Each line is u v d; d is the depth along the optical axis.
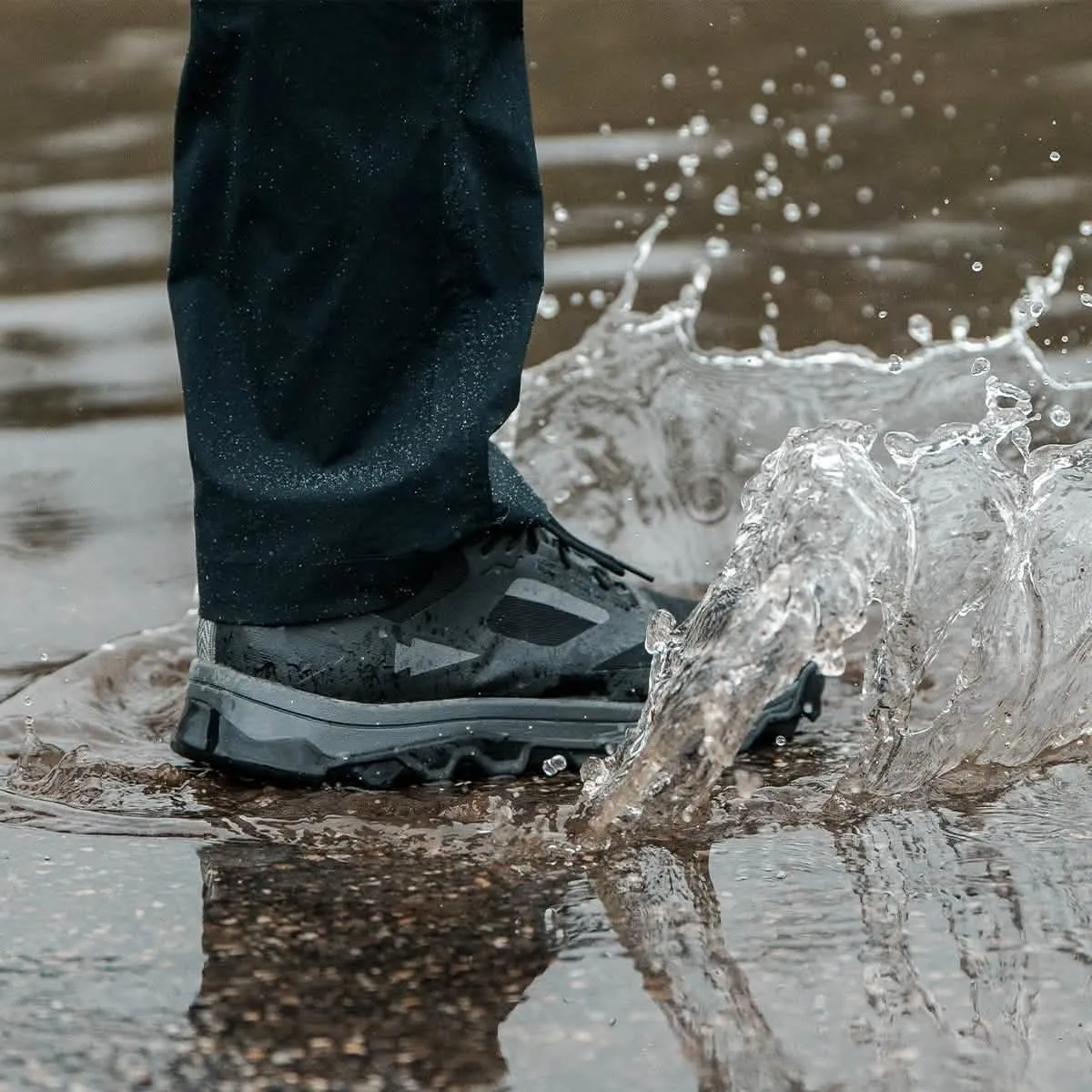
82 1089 3.47
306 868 4.67
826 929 4.20
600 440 8.93
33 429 9.71
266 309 5.27
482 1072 3.54
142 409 10.04
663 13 24.53
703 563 8.12
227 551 5.38
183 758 5.68
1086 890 4.39
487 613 5.56
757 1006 3.82
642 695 5.73
